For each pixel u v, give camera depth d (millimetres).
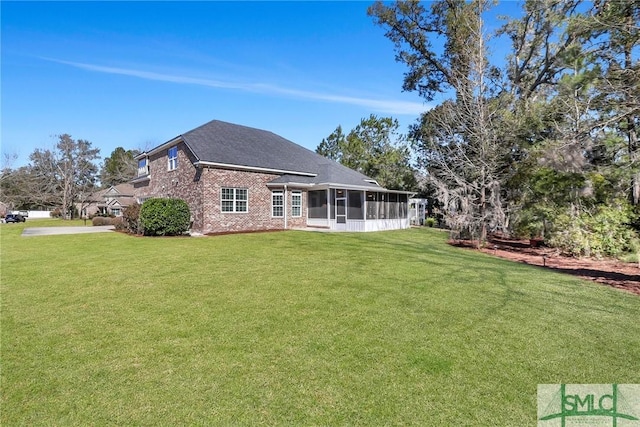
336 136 40656
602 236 10828
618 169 10625
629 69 8547
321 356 3699
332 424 2600
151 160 23750
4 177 46500
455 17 20500
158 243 13047
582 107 9836
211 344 3992
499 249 13336
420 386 3125
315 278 7246
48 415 2705
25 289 6418
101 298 5832
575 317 5012
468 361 3607
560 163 11039
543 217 13492
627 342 4125
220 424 2598
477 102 15016
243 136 22250
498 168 14938
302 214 21062
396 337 4211
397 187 31125
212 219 17234
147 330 4422
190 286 6586
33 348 3898
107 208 41188
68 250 11297
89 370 3400
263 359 3627
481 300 5793
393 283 6871
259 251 10984
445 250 12289
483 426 2586
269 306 5375
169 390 3049
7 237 15578
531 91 16938
